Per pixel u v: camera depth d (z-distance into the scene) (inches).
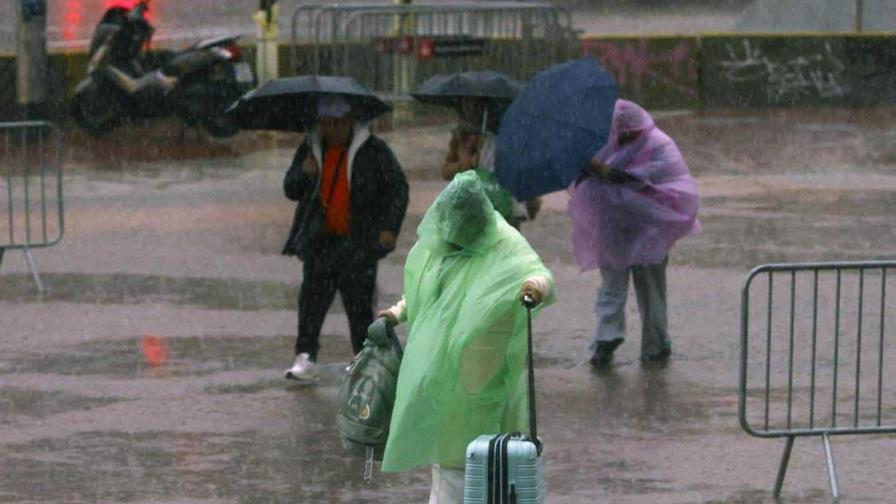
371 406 801.6
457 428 782.5
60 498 917.2
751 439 1041.5
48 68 2588.6
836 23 3570.4
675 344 1304.1
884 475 965.8
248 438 1047.6
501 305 768.9
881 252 1665.8
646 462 990.4
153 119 2600.9
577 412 1107.9
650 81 2832.2
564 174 1104.2
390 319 818.2
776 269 925.2
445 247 787.4
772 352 1270.9
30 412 1111.6
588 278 1573.6
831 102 2861.7
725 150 2384.4
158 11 3558.1
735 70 2844.5
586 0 3850.9
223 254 1689.2
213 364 1251.2
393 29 2696.9
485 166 1160.8
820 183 2110.0
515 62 2684.5
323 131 1178.6
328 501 914.7
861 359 1244.5
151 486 941.8
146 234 1795.0
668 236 1227.2
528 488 735.1
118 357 1273.4
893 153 2361.0
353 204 1180.5
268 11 2647.6
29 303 1473.9
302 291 1194.0
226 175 2202.3
